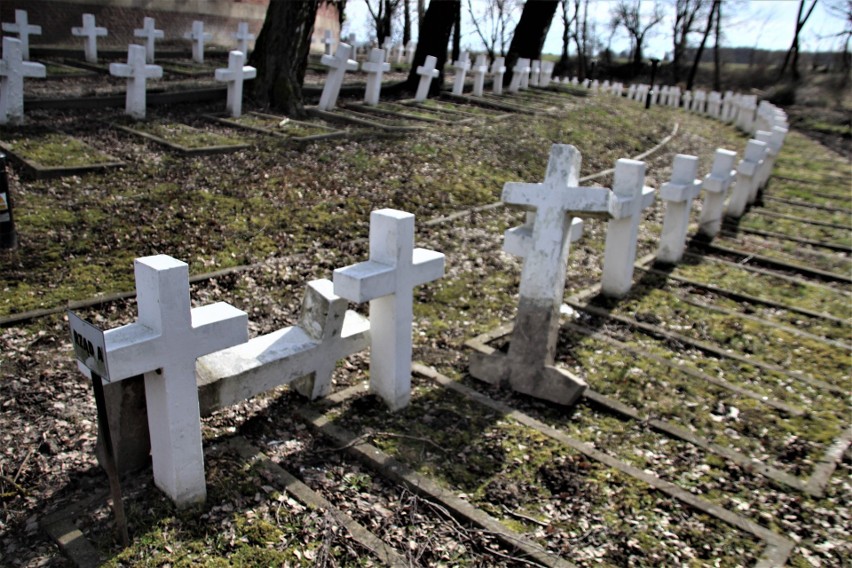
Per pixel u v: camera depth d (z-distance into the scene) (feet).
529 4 72.84
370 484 12.97
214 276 21.18
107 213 24.97
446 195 32.14
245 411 15.07
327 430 14.35
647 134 57.36
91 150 31.30
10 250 21.27
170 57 70.18
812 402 17.21
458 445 14.21
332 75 46.16
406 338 15.11
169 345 10.57
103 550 10.64
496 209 31.50
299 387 15.67
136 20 77.71
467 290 23.00
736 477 13.97
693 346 19.92
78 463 12.87
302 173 31.81
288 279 21.97
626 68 166.09
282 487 12.46
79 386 15.30
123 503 11.44
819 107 107.76
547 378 16.33
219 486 12.30
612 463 13.94
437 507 12.26
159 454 11.53
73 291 19.26
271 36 44.52
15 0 65.82
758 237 33.01
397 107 50.98
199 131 37.19
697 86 153.58
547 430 14.99
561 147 15.64
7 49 33.40
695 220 34.73
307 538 11.32
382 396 15.52
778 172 52.85
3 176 20.80
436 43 58.59
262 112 43.86
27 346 16.60
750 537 12.10
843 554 11.88
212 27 87.56
